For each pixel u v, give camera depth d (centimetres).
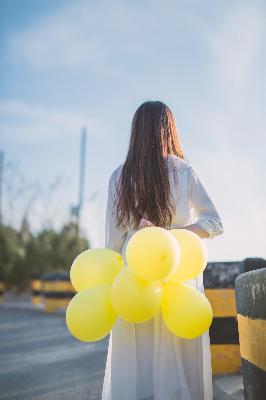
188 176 269
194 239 248
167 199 262
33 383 496
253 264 426
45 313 1342
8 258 2031
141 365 253
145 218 264
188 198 268
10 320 1180
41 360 628
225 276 468
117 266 257
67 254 2028
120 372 253
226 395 391
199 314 236
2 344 777
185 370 251
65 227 2108
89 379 505
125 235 276
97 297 244
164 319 246
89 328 242
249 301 273
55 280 1334
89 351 694
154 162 266
